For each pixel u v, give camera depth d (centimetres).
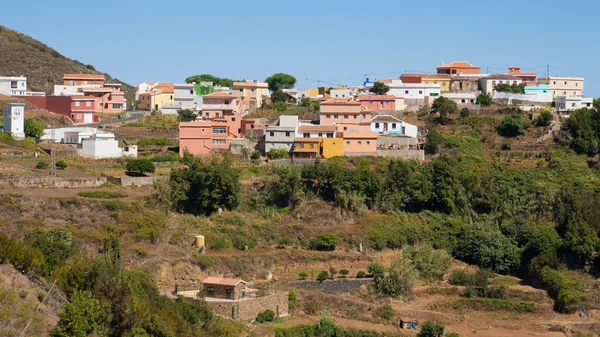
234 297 10638
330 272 12369
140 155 15512
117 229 11750
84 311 7819
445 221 13788
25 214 11650
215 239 12538
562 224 13238
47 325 7750
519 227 13638
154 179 13612
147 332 8262
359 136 15625
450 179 14238
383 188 14150
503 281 12656
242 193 13775
